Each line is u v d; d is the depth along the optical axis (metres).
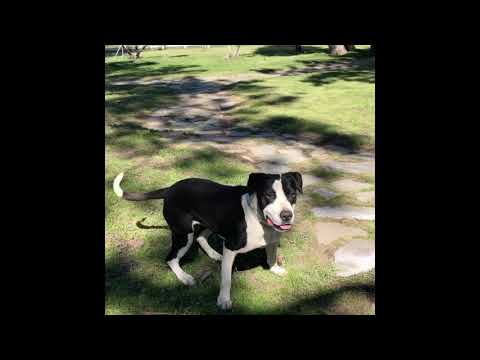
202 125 9.17
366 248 4.29
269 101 11.42
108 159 6.30
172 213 3.75
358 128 8.59
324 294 3.62
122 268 3.95
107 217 4.80
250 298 3.56
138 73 20.38
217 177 5.80
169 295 3.60
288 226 3.06
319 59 24.45
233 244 3.41
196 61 26.69
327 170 6.39
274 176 3.22
